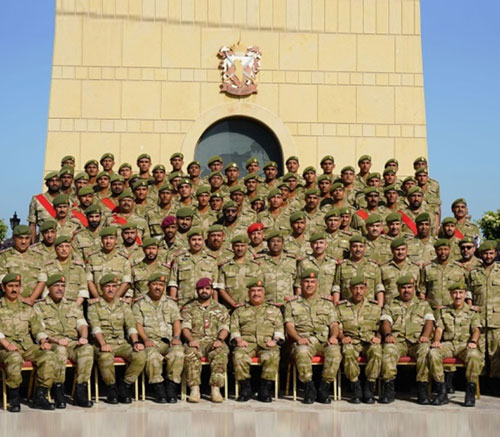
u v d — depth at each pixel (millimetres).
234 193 15984
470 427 11500
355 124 19812
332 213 15078
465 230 15914
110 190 16688
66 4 19375
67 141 19188
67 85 19281
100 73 19344
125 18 19469
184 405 12391
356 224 16109
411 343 13188
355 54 19922
